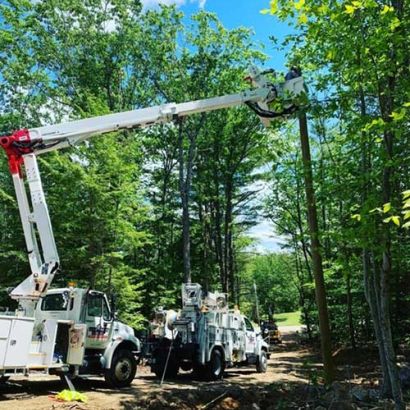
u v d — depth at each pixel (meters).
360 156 9.09
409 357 17.94
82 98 27.61
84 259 18.64
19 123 27.25
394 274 18.12
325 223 15.81
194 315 16.33
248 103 10.77
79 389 12.84
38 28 28.33
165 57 30.14
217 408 10.84
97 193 17.83
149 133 33.34
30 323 10.67
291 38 10.00
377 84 7.23
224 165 35.16
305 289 31.97
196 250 34.31
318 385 10.87
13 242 20.50
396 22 6.32
